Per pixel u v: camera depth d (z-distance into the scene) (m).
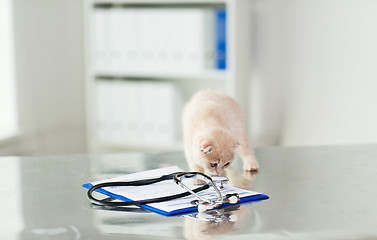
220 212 1.14
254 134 3.75
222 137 1.43
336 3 2.99
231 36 3.29
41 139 3.58
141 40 3.52
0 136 3.12
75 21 3.94
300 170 1.54
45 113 3.64
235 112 1.57
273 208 1.17
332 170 1.54
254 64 3.69
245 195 1.24
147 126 3.59
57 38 3.79
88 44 3.59
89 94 3.64
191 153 1.50
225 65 3.43
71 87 3.97
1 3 3.26
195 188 1.25
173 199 1.20
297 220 1.09
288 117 3.52
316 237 1.00
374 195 1.28
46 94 3.65
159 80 3.86
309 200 1.24
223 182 1.38
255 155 1.74
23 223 1.09
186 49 3.45
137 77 3.86
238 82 3.39
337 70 2.97
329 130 3.02
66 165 1.62
